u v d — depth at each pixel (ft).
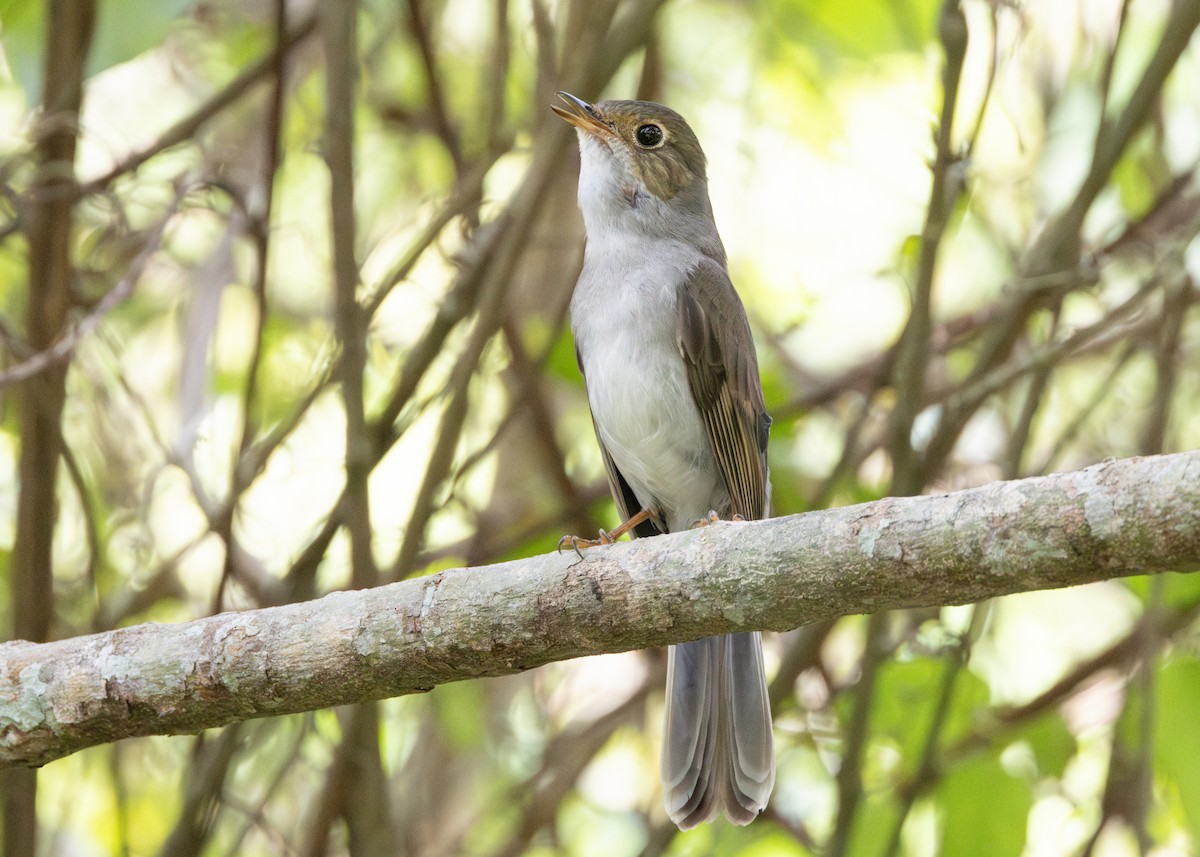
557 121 32.22
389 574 31.76
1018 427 34.09
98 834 39.83
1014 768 34.78
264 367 39.75
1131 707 33.06
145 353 39.88
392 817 32.78
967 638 32.40
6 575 38.63
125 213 33.17
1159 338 34.47
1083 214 33.71
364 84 39.70
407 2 37.11
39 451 32.99
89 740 21.20
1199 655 32.71
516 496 40.01
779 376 38.09
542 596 19.69
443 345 33.65
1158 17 39.11
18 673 21.13
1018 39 32.45
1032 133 38.65
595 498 37.76
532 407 36.73
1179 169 40.16
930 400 38.11
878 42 38.11
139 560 35.94
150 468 37.70
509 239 31.99
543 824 36.94
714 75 42.11
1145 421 37.91
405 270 33.32
